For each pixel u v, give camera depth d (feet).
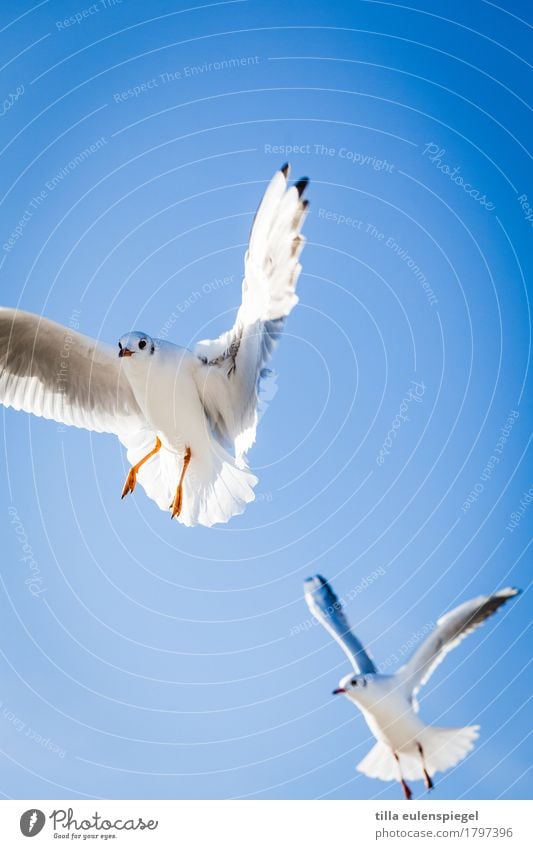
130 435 23.11
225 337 21.03
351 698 21.68
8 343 22.48
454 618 22.71
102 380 22.76
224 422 21.59
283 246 20.33
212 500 21.94
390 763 21.44
